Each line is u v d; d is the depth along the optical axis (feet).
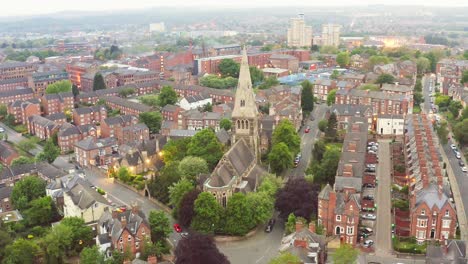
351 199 505.25
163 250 499.92
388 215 567.18
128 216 512.63
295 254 421.59
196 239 452.76
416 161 620.49
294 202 548.31
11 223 570.87
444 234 503.61
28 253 481.46
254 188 592.19
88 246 511.40
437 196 508.94
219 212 535.19
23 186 621.72
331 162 647.97
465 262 416.87
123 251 486.79
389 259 477.77
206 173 636.89
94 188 634.43
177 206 566.77
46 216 579.89
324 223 518.37
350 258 424.87
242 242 528.63
